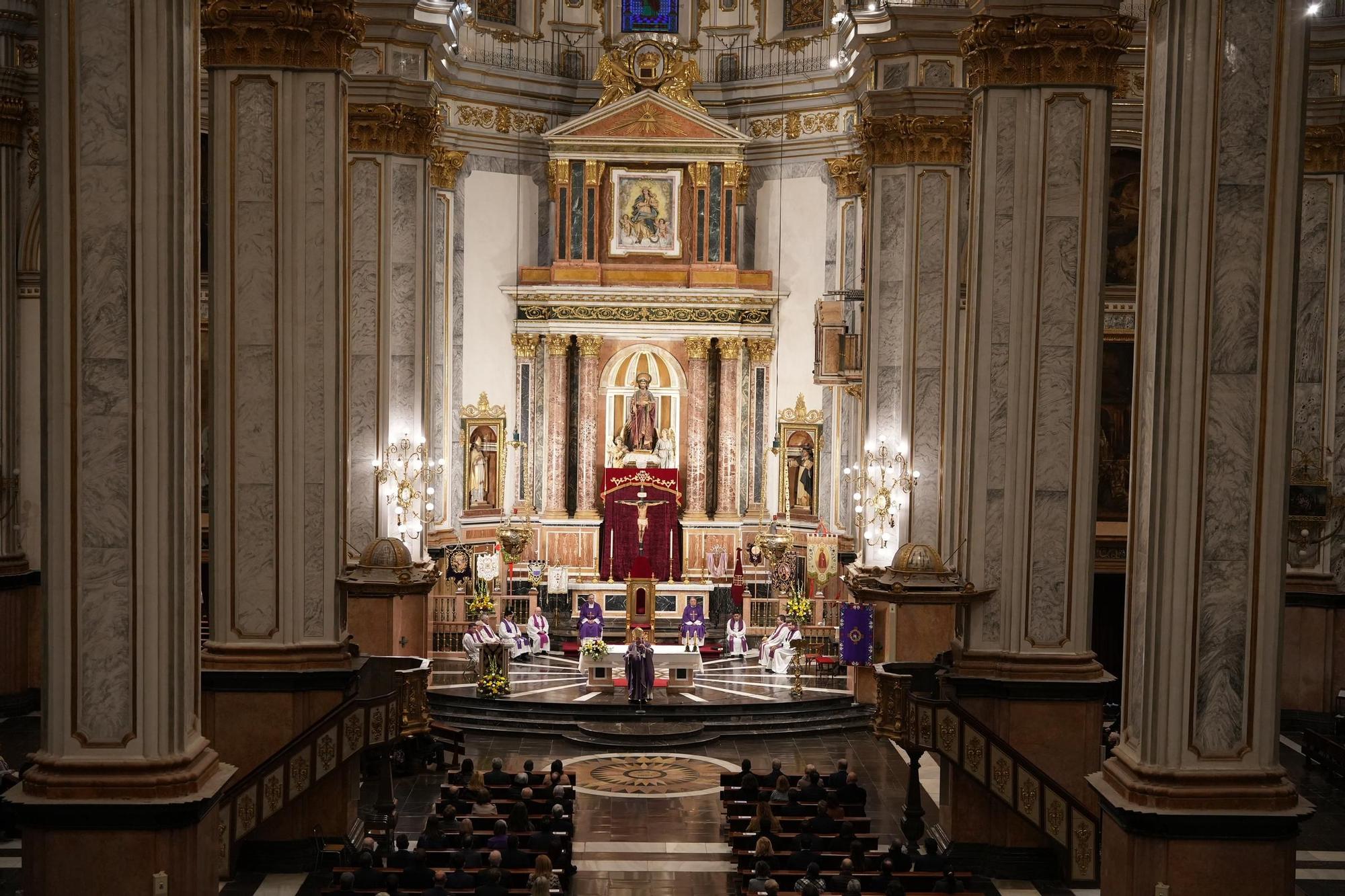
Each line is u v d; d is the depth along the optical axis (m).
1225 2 12.27
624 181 34.97
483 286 34.50
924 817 20.97
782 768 24.31
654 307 34.78
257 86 17.20
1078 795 17.78
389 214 25.27
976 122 18.45
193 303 12.95
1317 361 27.20
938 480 26.00
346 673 17.39
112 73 12.35
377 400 25.08
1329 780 23.17
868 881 15.47
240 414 17.30
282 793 16.55
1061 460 17.88
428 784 22.81
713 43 35.66
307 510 17.64
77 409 12.49
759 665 31.41
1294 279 12.48
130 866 12.58
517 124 34.81
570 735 26.11
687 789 22.72
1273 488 12.54
